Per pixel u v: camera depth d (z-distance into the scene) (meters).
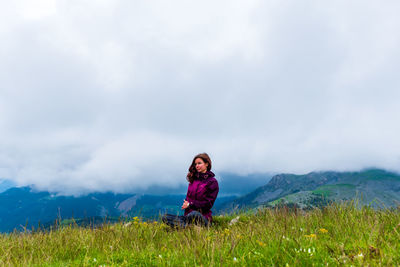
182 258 3.68
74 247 4.99
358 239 3.87
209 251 3.69
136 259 4.00
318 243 3.88
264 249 3.73
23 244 5.20
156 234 5.51
